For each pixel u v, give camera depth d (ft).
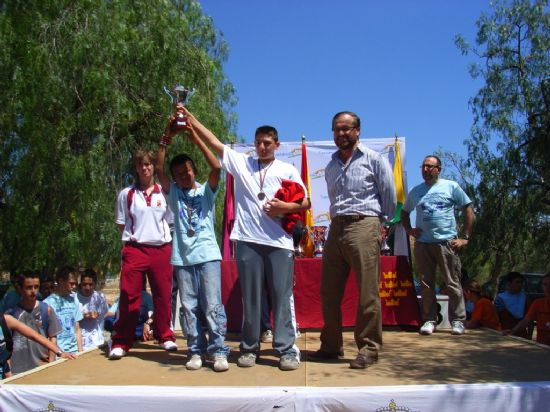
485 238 47.85
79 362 15.37
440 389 11.94
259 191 14.52
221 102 44.34
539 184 45.85
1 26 28.09
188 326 14.65
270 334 18.26
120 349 15.85
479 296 25.99
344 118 15.07
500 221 47.06
